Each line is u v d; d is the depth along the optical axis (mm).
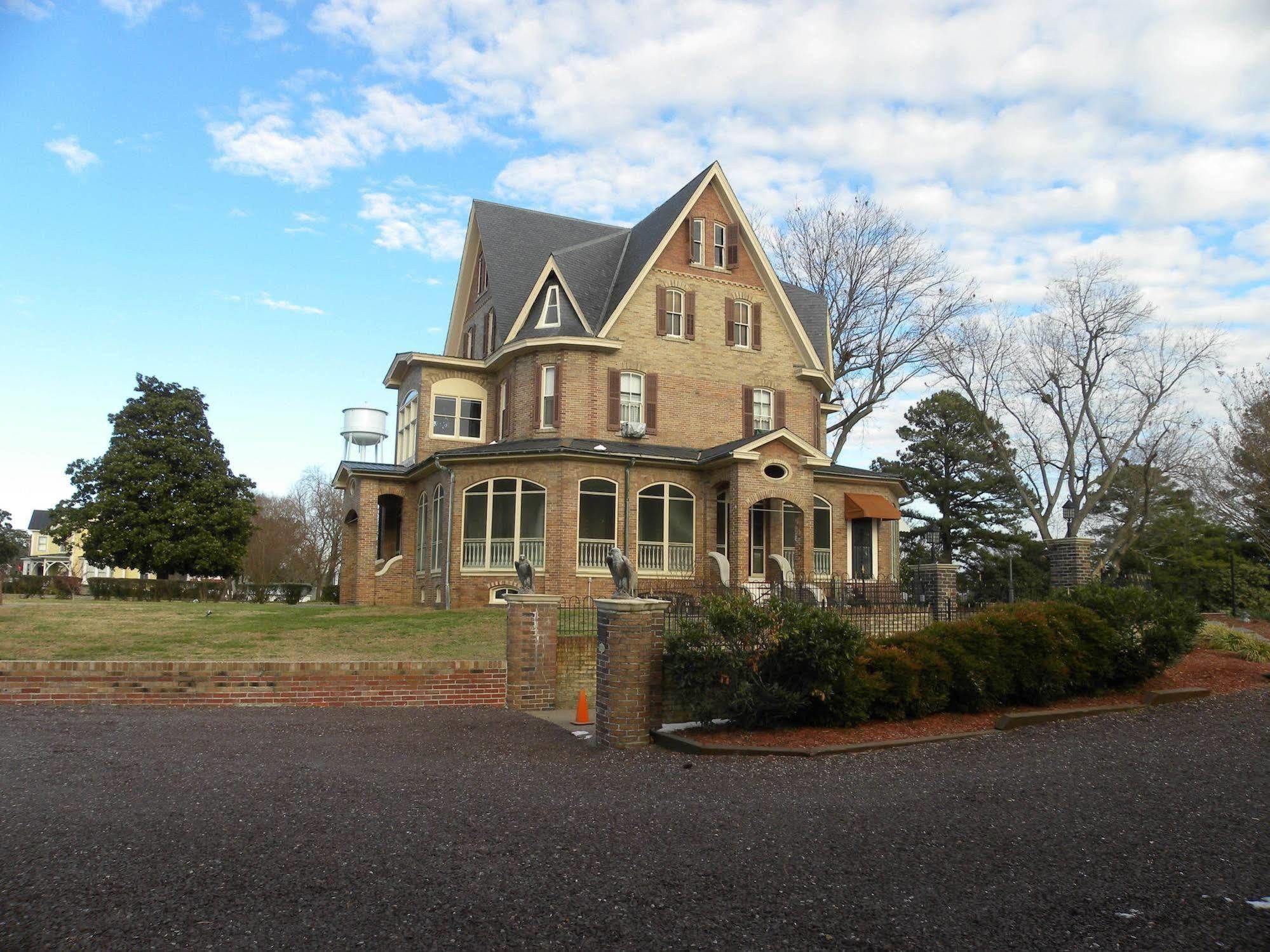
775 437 26906
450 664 15258
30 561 98250
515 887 6023
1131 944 5156
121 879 6070
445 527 28094
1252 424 29688
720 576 27109
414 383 32906
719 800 8531
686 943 5145
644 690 11711
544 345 29594
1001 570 50781
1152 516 43750
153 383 47094
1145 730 11734
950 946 5133
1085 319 42500
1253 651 17219
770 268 32531
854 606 20172
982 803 8281
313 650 17641
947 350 43688
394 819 7691
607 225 37938
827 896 5891
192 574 46250
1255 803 8117
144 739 11273
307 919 5426
